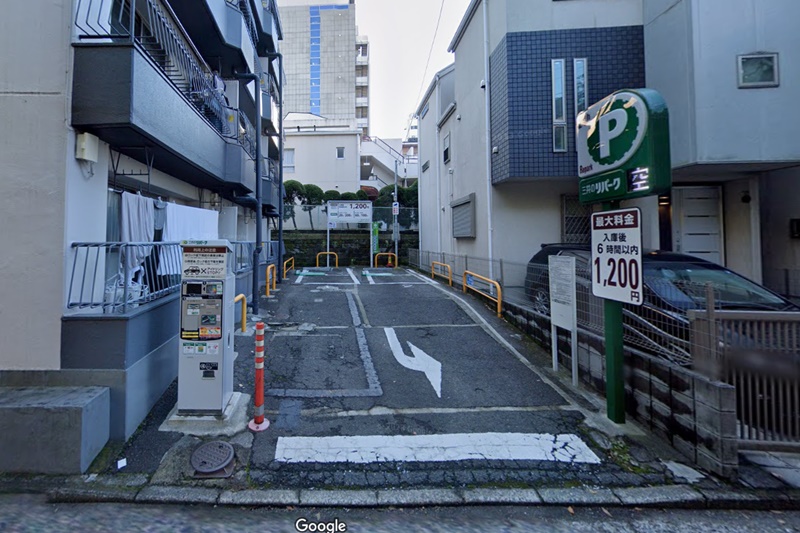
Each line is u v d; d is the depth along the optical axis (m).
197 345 3.50
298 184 19.52
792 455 3.13
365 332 6.25
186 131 4.99
